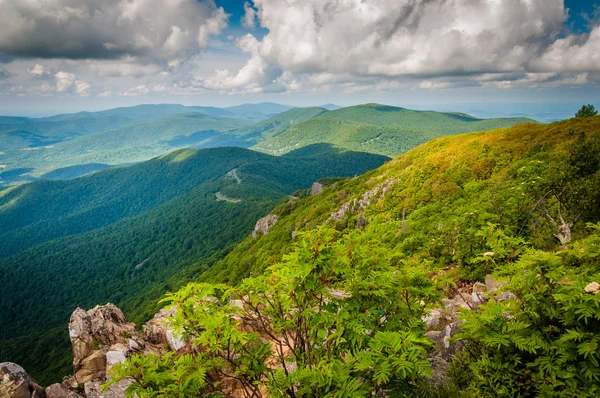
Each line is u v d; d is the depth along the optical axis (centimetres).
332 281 527
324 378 368
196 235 18438
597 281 380
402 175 5212
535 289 433
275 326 483
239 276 7150
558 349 374
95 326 960
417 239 1728
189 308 461
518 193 1450
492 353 461
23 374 725
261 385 444
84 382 770
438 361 646
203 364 424
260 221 11019
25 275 19250
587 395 336
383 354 379
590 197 1070
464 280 1080
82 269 19525
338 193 7688
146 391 379
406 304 493
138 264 18862
